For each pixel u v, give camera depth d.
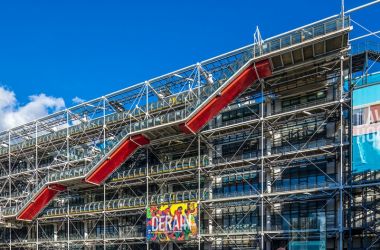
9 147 51.91
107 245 42.47
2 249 52.41
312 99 32.94
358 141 27.27
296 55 30.11
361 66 31.72
